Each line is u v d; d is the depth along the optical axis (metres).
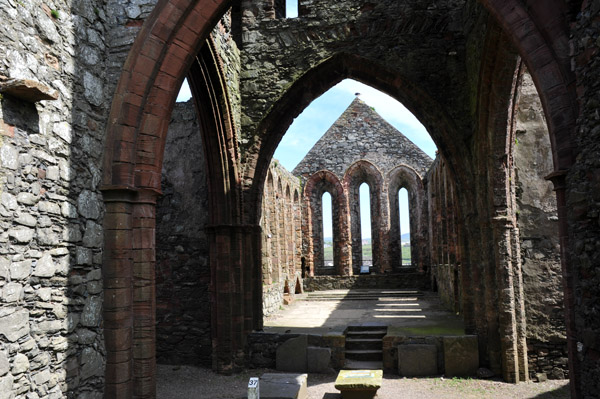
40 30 4.75
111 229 5.47
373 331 11.01
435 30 9.82
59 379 4.74
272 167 17.25
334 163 24.02
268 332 10.30
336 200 24.17
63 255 4.90
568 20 4.74
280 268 17.53
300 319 13.89
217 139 9.59
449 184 14.87
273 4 10.54
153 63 5.71
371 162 23.94
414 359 9.38
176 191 10.55
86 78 5.43
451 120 9.56
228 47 9.65
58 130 4.94
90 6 5.59
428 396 7.99
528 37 5.02
